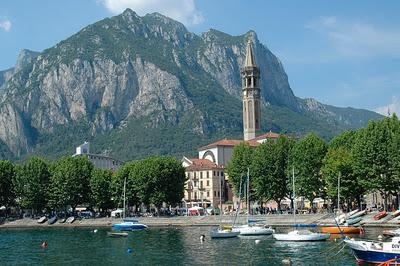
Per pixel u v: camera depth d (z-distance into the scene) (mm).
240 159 181875
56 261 89875
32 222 191750
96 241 121500
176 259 87438
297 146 164250
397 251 74062
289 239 108062
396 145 133500
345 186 147000
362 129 166000
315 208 178125
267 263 80938
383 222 126375
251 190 176375
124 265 83188
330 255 86688
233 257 87938
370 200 183250
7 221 195250
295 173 160875
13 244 119500
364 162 139000
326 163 153375
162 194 190500
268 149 170000
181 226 165625
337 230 114500
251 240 113062
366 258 76500
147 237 127188
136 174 195250
